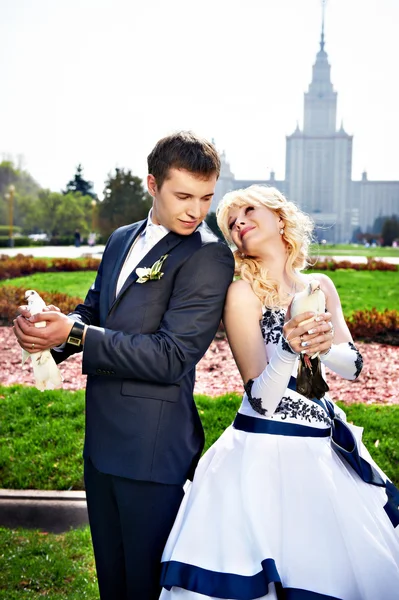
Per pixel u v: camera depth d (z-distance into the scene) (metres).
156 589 2.30
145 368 2.14
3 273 13.85
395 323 8.72
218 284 2.27
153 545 2.28
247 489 2.20
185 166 2.17
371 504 2.30
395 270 16.16
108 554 2.37
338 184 131.62
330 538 2.12
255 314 2.39
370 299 11.12
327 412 2.46
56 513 4.02
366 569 2.09
